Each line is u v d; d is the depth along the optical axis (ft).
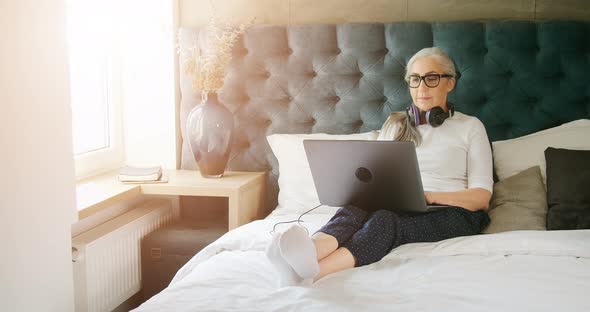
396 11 9.65
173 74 10.00
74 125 9.01
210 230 9.06
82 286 7.51
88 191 8.25
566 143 8.48
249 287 5.77
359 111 9.52
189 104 9.91
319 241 6.15
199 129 9.07
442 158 8.21
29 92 6.19
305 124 9.77
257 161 9.95
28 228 6.22
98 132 9.78
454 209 7.30
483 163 7.97
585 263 5.89
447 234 7.01
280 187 9.34
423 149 8.36
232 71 9.78
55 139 6.59
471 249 6.35
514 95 9.10
